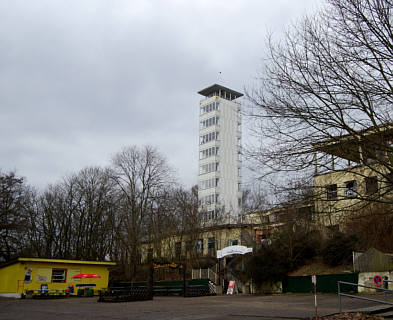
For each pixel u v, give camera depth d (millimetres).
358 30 12391
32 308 21312
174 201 46031
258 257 31719
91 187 53000
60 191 53344
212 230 45688
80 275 32844
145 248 48406
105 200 50969
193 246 44094
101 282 38500
